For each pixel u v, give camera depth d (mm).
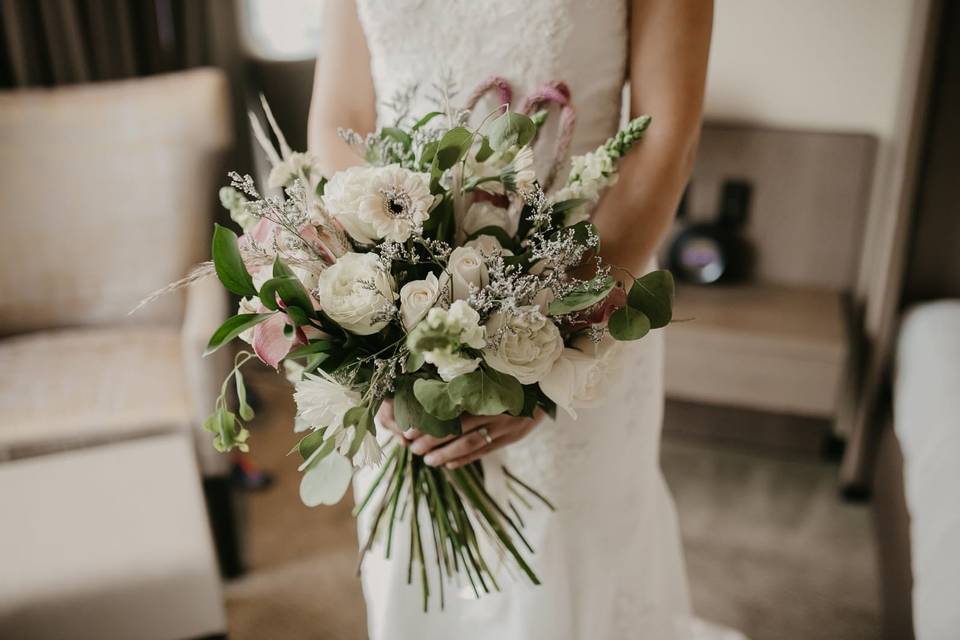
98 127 2295
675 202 1112
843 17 2471
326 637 1924
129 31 2664
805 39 2520
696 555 2176
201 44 2752
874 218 2590
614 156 971
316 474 955
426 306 901
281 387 2910
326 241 951
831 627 1942
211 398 1931
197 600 1507
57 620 1435
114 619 1464
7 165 2262
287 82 2799
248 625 1963
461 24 1138
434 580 1372
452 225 1003
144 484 1682
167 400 1969
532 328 917
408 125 1202
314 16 2961
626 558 1419
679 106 1092
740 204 2648
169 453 1789
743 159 2615
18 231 2266
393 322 958
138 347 2180
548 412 1037
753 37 2555
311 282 937
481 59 1142
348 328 920
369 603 1516
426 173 938
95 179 2289
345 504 2383
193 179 2307
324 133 1251
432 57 1162
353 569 2131
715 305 2568
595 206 1133
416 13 1149
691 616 1829
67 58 2627
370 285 894
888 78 2490
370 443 956
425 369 976
